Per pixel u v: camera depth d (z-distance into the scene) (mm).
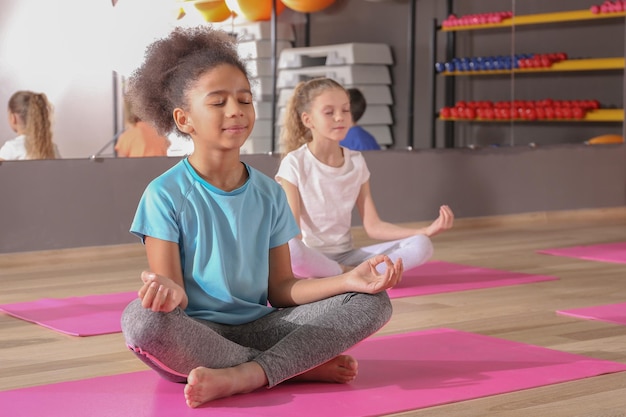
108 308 3465
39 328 3133
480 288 3777
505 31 5820
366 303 2180
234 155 2260
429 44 5523
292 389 2211
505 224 6098
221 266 2217
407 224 5738
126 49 4754
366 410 2043
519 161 6133
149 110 2324
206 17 4902
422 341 2770
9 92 4586
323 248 3863
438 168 5812
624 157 6535
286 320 2248
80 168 4789
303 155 3805
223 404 2086
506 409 2074
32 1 4562
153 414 2021
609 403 2123
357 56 5309
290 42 5125
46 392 2250
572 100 6184
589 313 3242
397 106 5492
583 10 6105
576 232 5730
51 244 4762
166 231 2182
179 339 2018
